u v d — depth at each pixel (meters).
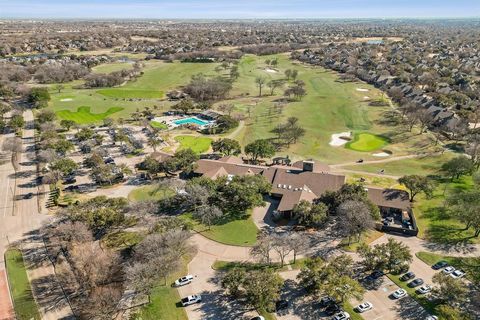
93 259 70.44
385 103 194.12
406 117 167.75
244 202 90.38
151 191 104.38
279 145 140.88
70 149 128.50
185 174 114.19
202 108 188.12
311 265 65.81
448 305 61.53
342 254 76.31
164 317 60.97
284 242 71.62
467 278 69.31
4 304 64.25
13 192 104.81
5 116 174.75
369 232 84.12
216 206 88.75
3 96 198.62
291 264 73.88
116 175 112.12
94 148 136.75
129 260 74.19
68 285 68.19
